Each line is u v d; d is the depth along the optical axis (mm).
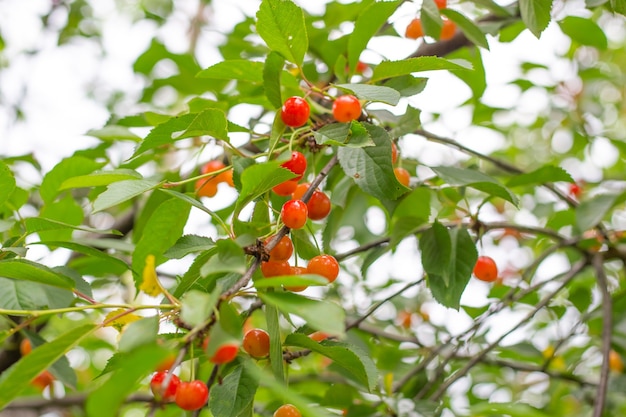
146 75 1135
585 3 916
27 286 744
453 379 936
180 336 711
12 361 923
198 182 916
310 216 792
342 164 773
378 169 771
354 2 1003
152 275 663
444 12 907
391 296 925
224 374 747
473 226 936
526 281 1073
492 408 810
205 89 1080
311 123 803
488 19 1011
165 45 1086
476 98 1070
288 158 737
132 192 713
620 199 995
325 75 990
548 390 1167
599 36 1071
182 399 661
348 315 1086
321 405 935
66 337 641
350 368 725
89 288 783
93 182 754
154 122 911
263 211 773
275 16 770
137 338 630
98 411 590
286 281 637
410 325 1288
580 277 1158
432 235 866
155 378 682
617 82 1542
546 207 1267
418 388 1008
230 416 715
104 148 1021
